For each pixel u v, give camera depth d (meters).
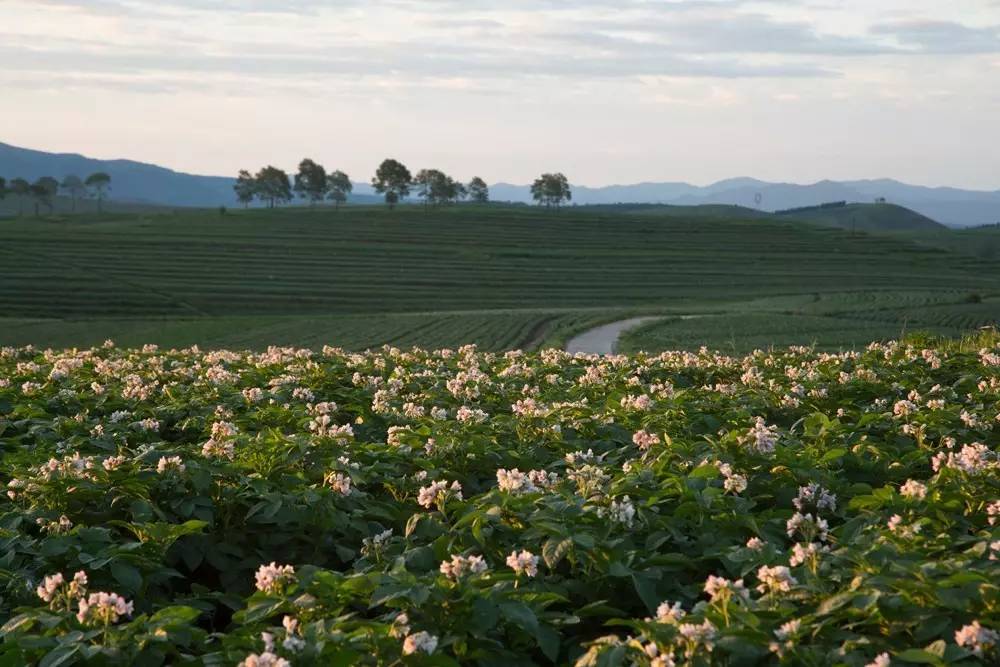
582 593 6.23
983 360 14.92
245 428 11.17
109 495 7.95
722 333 83.75
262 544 7.66
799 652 4.60
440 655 4.79
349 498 7.96
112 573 6.57
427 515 7.29
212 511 7.85
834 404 12.10
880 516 6.88
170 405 12.49
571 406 10.84
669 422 10.35
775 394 12.34
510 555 6.39
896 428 10.34
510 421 10.57
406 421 11.17
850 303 128.88
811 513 7.96
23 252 161.88
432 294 145.50
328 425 11.16
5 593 6.63
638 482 7.63
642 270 187.50
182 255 172.62
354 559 7.42
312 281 151.00
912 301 132.62
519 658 5.49
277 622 5.91
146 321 100.31
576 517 6.61
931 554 5.99
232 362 17.34
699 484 7.50
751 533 7.00
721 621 4.94
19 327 92.62
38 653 5.11
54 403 12.59
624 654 4.74
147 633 5.24
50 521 7.38
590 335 88.19
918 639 4.81
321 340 83.00
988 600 4.90
